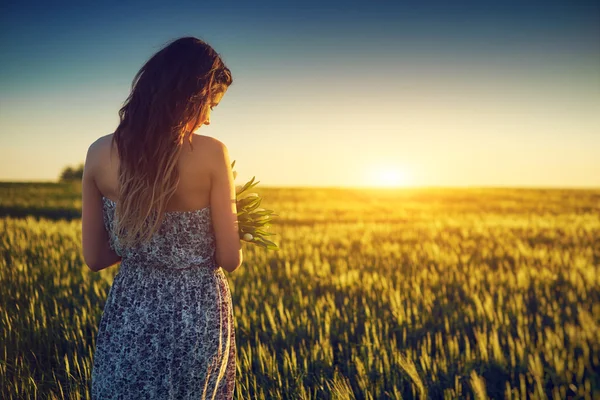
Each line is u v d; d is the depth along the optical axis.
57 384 3.24
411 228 15.15
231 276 6.89
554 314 5.20
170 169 1.70
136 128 1.72
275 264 8.27
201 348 1.89
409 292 6.25
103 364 1.86
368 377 3.54
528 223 16.98
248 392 3.24
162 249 1.83
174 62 1.72
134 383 1.84
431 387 3.54
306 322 4.82
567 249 10.58
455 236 12.74
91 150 1.85
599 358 4.02
